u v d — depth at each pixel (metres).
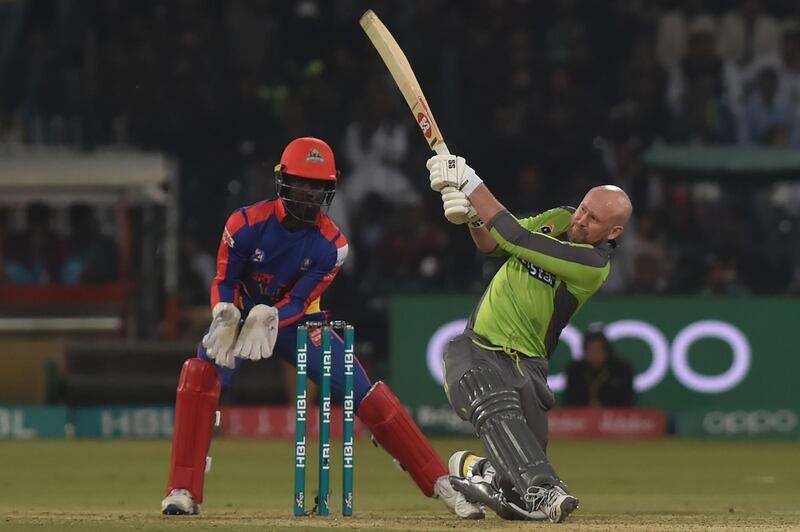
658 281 66.88
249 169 71.88
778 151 63.09
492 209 24.39
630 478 42.34
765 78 71.44
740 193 69.06
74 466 45.53
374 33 25.33
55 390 59.28
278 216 25.97
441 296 58.44
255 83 73.50
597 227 24.53
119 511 29.78
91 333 62.31
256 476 42.22
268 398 59.66
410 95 25.11
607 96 74.69
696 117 71.50
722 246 67.88
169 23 74.81
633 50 73.50
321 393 25.64
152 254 64.38
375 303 66.69
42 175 62.44
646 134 71.81
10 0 75.88
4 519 25.14
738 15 73.19
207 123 73.00
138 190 63.56
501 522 24.17
